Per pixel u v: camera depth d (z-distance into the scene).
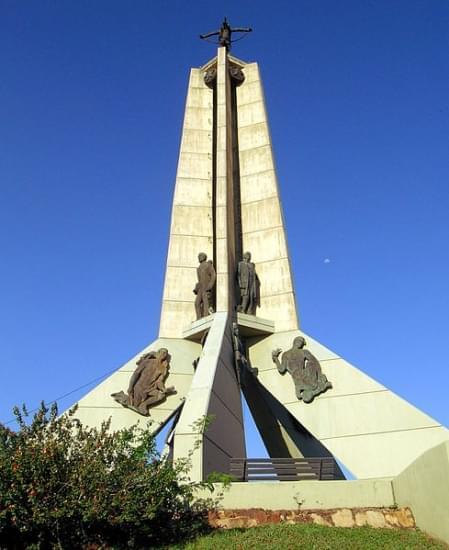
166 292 19.28
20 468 8.45
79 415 16.03
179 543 8.98
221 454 13.95
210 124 22.45
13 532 8.59
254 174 21.31
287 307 18.83
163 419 16.31
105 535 8.94
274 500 10.30
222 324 17.08
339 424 15.60
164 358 17.41
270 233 20.16
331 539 8.88
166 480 9.19
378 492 10.28
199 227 20.48
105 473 8.83
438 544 8.44
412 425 15.02
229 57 23.27
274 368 17.33
